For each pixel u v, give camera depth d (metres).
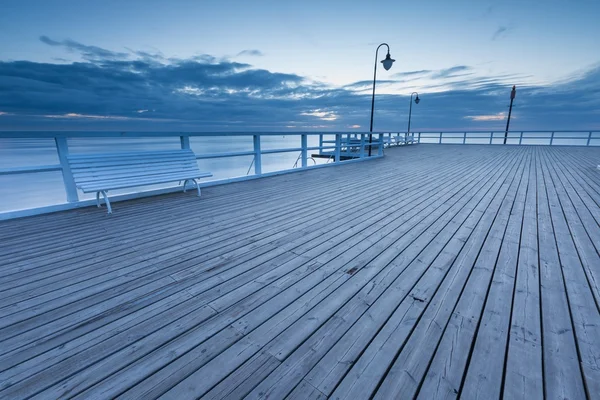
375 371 1.21
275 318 1.59
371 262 2.29
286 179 6.29
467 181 5.83
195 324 1.54
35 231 3.03
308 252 2.49
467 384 1.13
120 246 2.64
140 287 1.92
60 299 1.78
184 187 5.04
